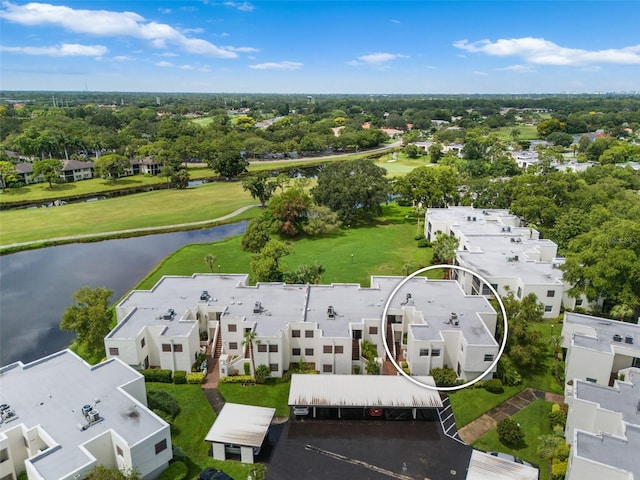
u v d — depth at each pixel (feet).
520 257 261.85
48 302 261.44
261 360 182.91
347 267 302.25
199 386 180.45
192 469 140.36
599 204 330.95
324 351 183.01
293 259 320.09
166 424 134.31
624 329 182.09
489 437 153.69
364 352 189.47
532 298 196.85
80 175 593.01
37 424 132.77
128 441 127.03
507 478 132.05
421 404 157.07
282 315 199.52
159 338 183.32
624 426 128.06
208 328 207.51
